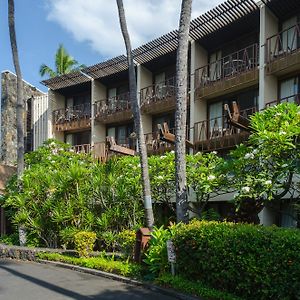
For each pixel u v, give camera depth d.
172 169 13.56
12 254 14.60
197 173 12.51
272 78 16.84
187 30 10.89
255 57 17.98
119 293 8.66
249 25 18.56
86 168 15.80
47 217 15.76
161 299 8.12
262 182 8.88
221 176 10.66
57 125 28.61
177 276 8.88
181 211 10.36
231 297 7.29
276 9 16.94
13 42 18.28
